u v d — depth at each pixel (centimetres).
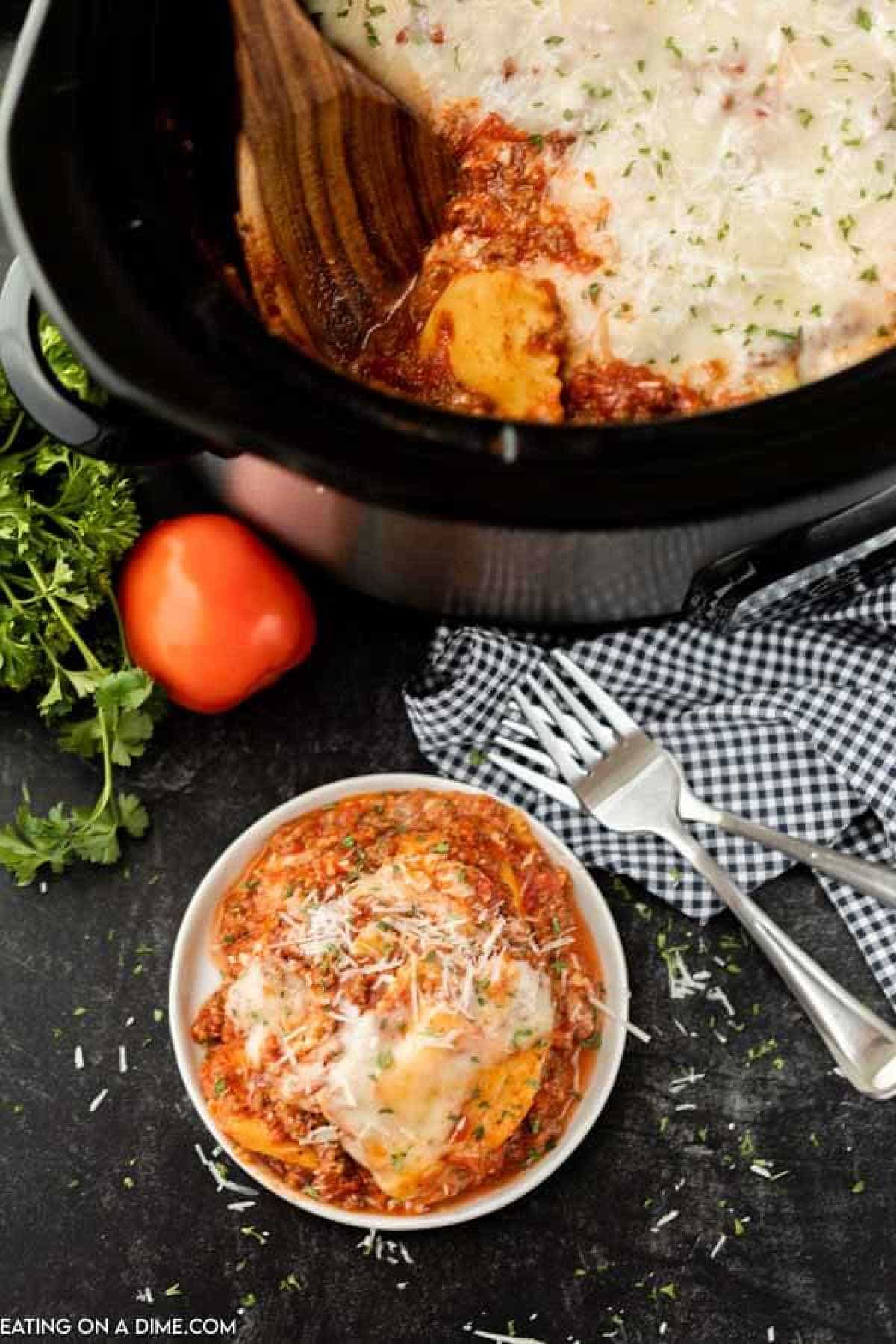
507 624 89
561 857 84
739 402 75
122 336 66
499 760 87
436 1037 78
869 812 88
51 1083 85
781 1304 84
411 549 77
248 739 89
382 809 85
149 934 87
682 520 67
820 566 85
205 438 66
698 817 85
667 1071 86
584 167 77
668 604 85
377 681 90
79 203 68
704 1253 84
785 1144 85
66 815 88
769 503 68
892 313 76
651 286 76
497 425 68
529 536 68
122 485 85
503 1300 84
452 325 76
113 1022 86
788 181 77
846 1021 82
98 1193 84
